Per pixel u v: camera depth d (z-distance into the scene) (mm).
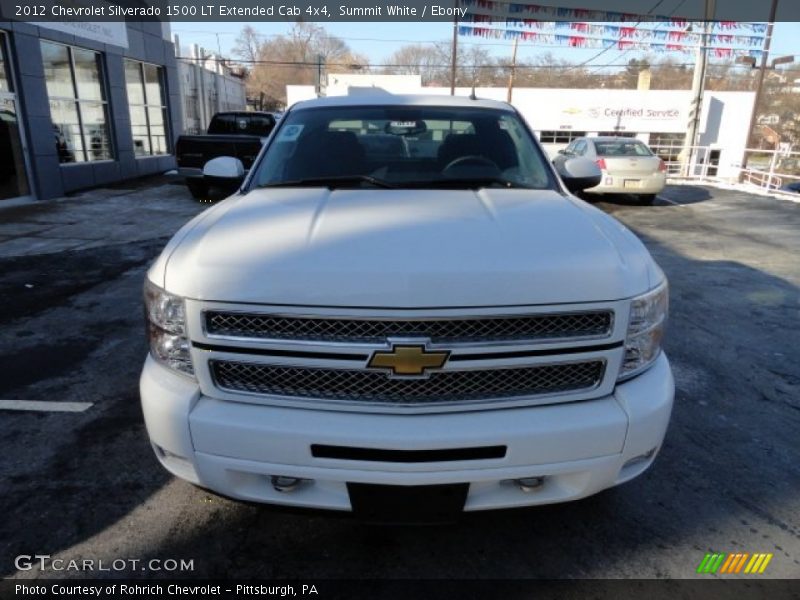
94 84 14109
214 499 2621
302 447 1872
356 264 1883
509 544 2365
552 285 1876
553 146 22516
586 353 1933
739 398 3674
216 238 2121
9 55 10969
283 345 1862
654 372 2125
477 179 3031
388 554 2311
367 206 2453
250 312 1860
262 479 1992
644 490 2723
